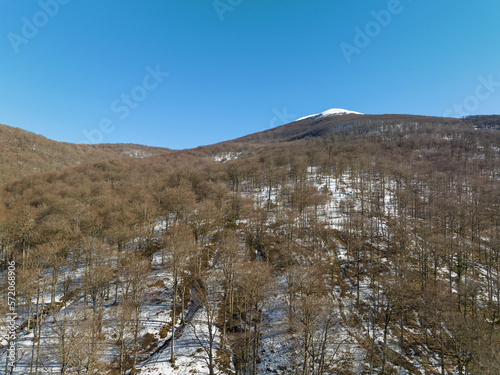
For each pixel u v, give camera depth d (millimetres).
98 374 32750
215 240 72438
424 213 83562
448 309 39406
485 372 29469
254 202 95750
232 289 44688
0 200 82812
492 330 36469
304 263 57938
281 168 141625
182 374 33125
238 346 37875
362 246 64875
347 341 39375
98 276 42312
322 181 123000
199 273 54062
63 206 72250
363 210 87438
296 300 44531
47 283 45031
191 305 49562
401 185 111000
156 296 50219
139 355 37062
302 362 35906
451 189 101125
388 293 40281
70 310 44844
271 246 67375
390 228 75562
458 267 52281
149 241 67938
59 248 48531
